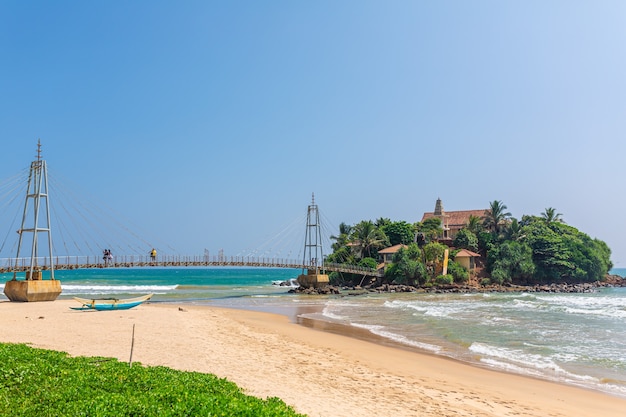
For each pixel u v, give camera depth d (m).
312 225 94.81
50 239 53.34
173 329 28.75
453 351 25.41
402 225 114.62
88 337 24.31
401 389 16.66
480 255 106.44
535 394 17.11
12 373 12.24
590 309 48.41
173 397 10.67
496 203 115.38
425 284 93.06
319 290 83.00
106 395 10.64
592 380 19.41
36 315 34.81
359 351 24.61
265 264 83.12
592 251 111.44
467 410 14.48
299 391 15.09
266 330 31.52
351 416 12.76
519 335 30.98
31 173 52.94
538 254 105.25
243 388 14.22
